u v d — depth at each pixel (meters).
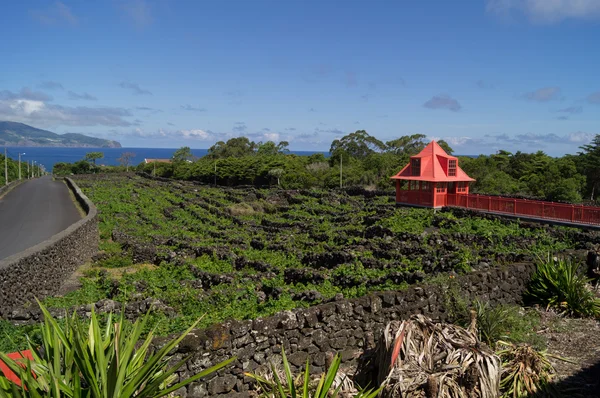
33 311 10.54
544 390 7.32
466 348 6.77
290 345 8.34
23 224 26.20
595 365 8.55
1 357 4.55
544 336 9.89
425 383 6.18
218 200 39.53
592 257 13.25
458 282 10.87
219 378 7.38
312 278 14.90
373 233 21.73
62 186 56.78
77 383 4.35
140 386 4.82
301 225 25.94
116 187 52.72
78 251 18.73
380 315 9.63
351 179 51.25
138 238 24.61
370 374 7.25
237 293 13.50
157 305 11.86
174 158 94.69
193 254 20.53
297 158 73.44
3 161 72.19
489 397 6.36
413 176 27.58
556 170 40.44
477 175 41.78
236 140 98.56
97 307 11.41
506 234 18.45
